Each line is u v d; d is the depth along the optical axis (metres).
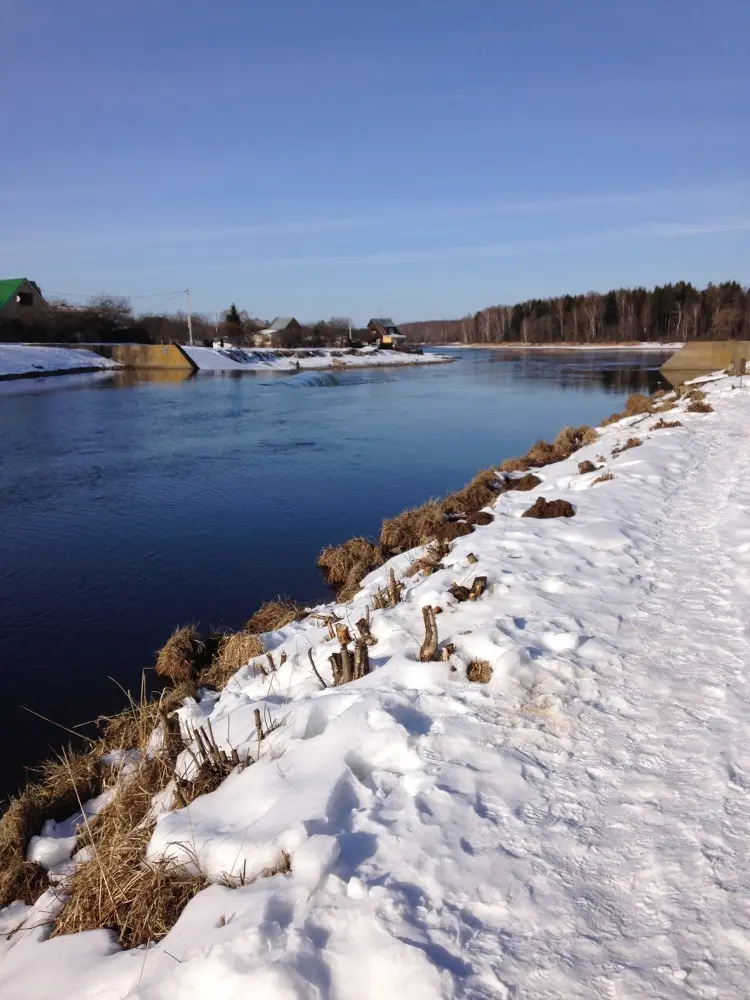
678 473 12.31
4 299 62.62
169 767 5.23
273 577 11.31
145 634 9.34
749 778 3.89
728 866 3.26
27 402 35.84
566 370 59.06
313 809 3.81
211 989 2.81
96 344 60.16
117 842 4.36
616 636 5.88
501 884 3.27
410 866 3.40
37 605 10.35
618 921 3.02
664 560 7.81
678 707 4.72
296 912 3.15
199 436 26.05
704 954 2.81
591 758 4.23
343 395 41.53
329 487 17.67
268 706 5.47
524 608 6.45
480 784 4.03
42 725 7.30
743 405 20.70
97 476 19.19
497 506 10.96
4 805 6.01
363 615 7.18
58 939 3.71
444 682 5.24
